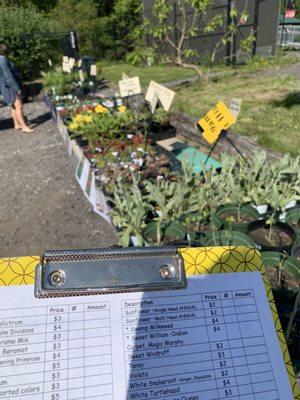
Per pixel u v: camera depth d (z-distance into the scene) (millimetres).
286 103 6434
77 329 767
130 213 2660
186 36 8914
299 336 1648
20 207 4078
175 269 842
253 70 9766
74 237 3432
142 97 6617
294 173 3012
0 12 10609
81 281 795
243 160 3285
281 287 2061
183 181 2963
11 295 771
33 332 752
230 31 8414
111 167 3613
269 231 2576
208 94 7637
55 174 4754
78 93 7852
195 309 820
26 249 3352
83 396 723
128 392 738
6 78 6148
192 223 2723
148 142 4328
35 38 10523
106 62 14703
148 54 8219
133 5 14422
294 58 10930
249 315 838
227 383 773
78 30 14266
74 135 4668
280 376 796
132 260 828
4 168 5125
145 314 799
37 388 717
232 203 2826
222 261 875
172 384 755
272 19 10836
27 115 7727
